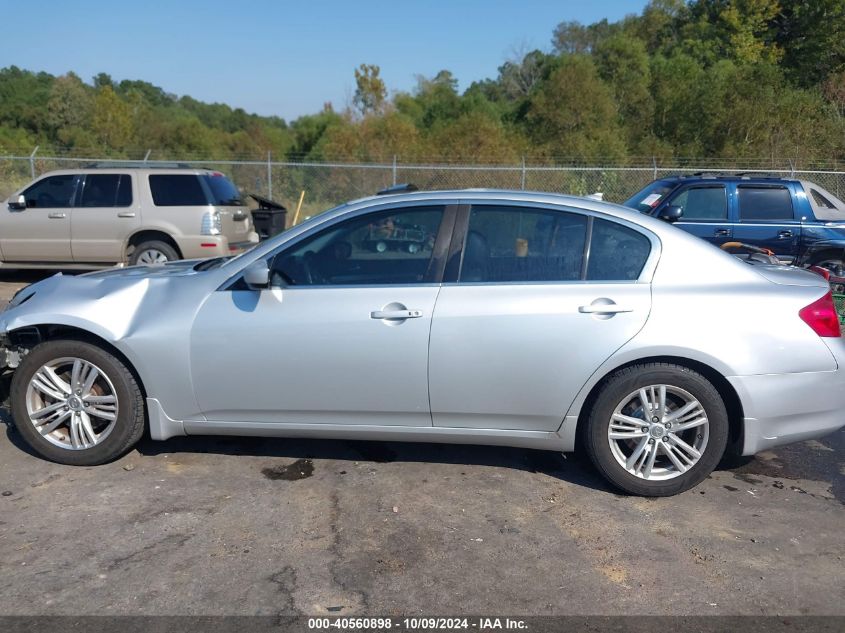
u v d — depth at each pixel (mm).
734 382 3932
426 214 4176
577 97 30047
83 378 4312
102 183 10609
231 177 20031
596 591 3229
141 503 3955
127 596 3117
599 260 4066
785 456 4832
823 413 4043
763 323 3939
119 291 4367
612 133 28938
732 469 4605
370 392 4082
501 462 4602
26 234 10617
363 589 3209
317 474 4375
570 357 3953
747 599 3191
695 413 4012
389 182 19688
